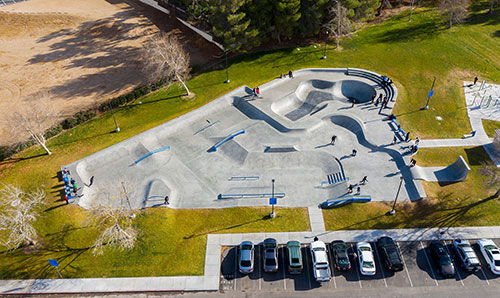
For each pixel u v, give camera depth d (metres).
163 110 54.97
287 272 33.81
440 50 64.75
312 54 66.25
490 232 35.94
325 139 48.81
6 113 55.97
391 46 66.81
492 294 31.19
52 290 33.19
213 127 52.31
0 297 32.97
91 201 41.19
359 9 68.81
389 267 32.72
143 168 45.62
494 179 37.72
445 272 32.12
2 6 87.56
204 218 38.94
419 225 36.91
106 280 33.78
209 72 63.41
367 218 37.91
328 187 41.81
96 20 81.56
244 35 61.38
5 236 37.53
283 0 60.47
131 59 67.94
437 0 79.62
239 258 34.50
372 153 45.75
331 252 35.16
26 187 42.44
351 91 59.19
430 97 54.41
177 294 32.59
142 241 36.59
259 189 42.09
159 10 83.81
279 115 53.31
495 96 54.22
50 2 90.75
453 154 44.91
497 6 76.38
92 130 51.75
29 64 68.25
